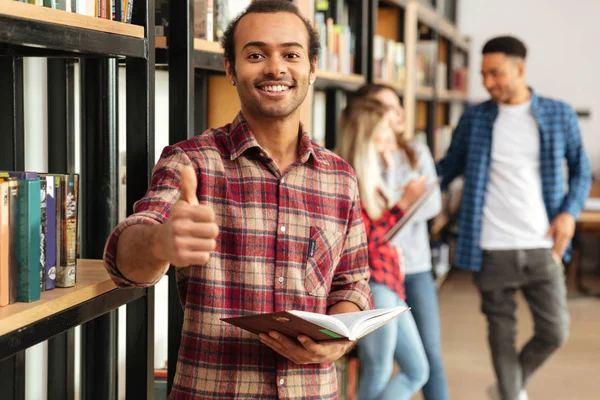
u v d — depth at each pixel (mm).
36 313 1416
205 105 2662
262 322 1478
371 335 2947
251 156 1624
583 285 7672
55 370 2254
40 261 1514
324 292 1655
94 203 2174
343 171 1741
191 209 1271
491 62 3770
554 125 3760
